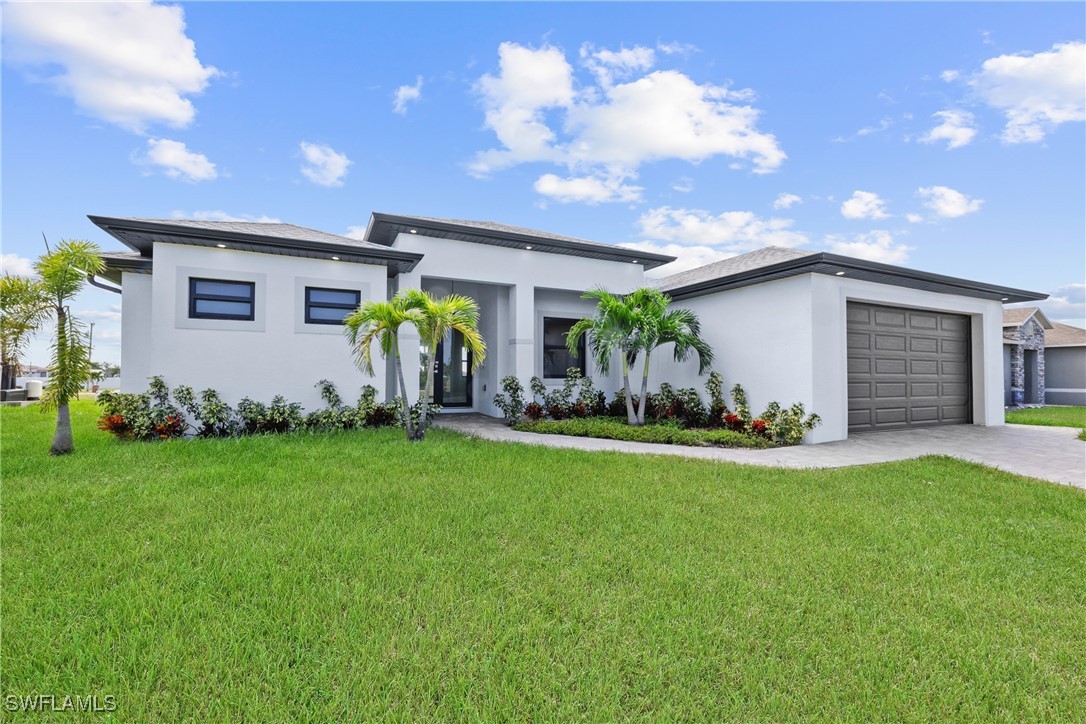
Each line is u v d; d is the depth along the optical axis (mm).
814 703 1949
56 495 4590
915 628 2502
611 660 2199
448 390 13961
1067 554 3539
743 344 10367
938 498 5012
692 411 10922
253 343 9078
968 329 11945
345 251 9289
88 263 7184
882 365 10430
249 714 1818
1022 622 2625
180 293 8617
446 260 11203
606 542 3609
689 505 4602
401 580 2928
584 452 7277
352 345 9734
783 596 2820
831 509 4551
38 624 2398
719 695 2004
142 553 3260
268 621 2438
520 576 3035
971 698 2004
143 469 5797
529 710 1881
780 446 8508
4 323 6980
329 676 2035
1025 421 12477
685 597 2809
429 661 2150
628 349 10523
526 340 12055
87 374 7160
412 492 4852
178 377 8562
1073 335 21125
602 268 13023
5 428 9773
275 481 5223
